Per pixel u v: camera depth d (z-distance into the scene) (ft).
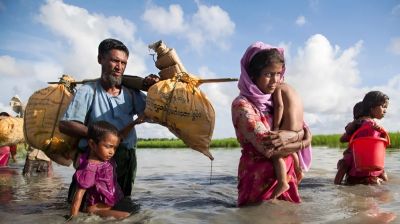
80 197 13.12
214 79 15.85
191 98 15.34
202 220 11.37
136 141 16.52
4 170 28.35
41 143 16.17
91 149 14.08
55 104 16.58
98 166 13.76
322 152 47.98
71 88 17.35
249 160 13.35
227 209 12.67
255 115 13.09
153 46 16.38
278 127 13.29
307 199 14.47
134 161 16.42
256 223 10.70
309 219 10.99
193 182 22.44
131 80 16.53
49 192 18.24
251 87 13.23
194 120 15.23
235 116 13.32
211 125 15.44
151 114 15.33
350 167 20.22
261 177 13.14
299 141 13.05
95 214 12.80
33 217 12.53
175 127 15.33
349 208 12.50
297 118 13.12
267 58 12.89
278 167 12.92
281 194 13.23
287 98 13.28
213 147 83.92
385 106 20.62
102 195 13.70
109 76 15.67
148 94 15.47
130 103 16.28
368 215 11.38
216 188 19.63
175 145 103.35
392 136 52.24
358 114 21.03
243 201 13.44
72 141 16.05
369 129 19.62
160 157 49.80
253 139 12.84
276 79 13.08
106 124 13.99
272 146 12.56
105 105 15.67
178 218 11.69
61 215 12.85
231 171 29.07
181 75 15.83
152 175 26.48
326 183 20.30
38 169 26.03
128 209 13.73
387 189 17.58
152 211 13.04
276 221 10.85
